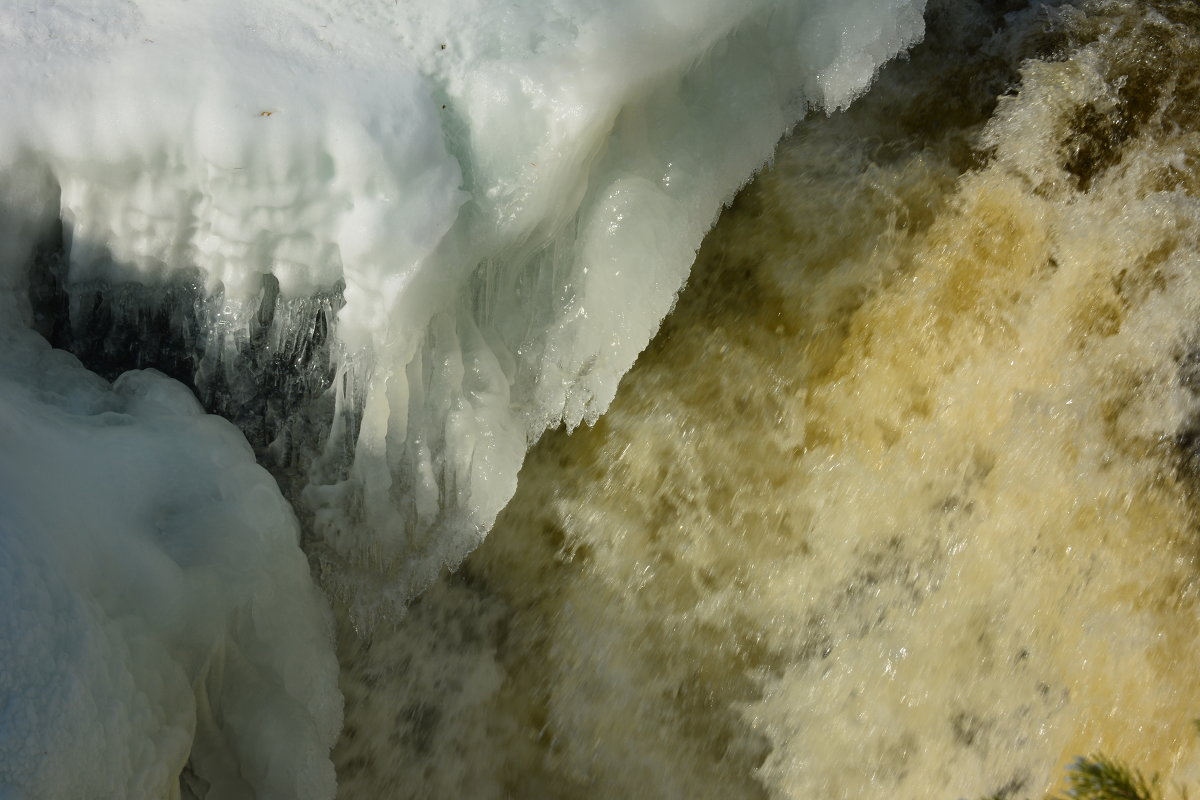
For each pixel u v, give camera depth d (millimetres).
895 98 4168
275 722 3244
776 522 3787
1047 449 3719
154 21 3225
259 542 3305
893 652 3680
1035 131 4059
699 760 3627
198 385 3531
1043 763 3531
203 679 3043
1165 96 4090
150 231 3248
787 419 3844
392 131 3104
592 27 3346
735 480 3809
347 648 3611
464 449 3455
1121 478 3676
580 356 3631
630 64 3314
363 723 3549
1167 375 3725
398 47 3275
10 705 2396
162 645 2906
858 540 3758
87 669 2561
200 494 3264
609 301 3562
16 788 2355
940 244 3924
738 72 3777
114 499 3062
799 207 3980
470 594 3736
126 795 2617
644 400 3855
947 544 3723
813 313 3904
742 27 3674
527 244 3389
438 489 3490
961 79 4199
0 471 2730
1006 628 3643
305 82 3117
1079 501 3674
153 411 3406
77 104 3086
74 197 3199
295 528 3492
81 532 2828
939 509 3744
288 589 3396
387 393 3293
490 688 3660
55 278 3389
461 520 3545
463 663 3672
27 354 3342
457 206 3160
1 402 3033
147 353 3504
